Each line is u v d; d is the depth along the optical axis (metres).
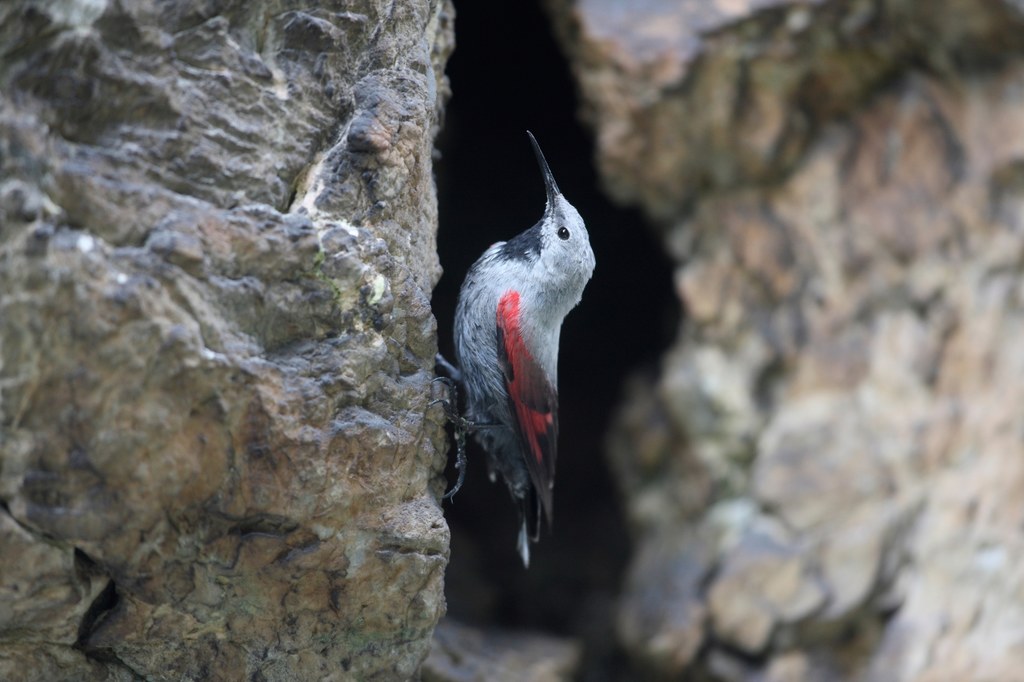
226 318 4.94
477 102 15.35
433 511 5.82
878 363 11.73
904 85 11.26
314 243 5.18
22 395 4.47
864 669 11.06
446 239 15.29
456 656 9.88
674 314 15.55
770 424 12.35
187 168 4.95
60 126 4.62
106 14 4.66
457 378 7.67
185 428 4.79
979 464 10.77
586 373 16.72
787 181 11.95
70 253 4.50
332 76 5.55
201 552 5.11
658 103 11.22
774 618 11.37
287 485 5.09
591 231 16.27
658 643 12.18
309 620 5.54
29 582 4.76
